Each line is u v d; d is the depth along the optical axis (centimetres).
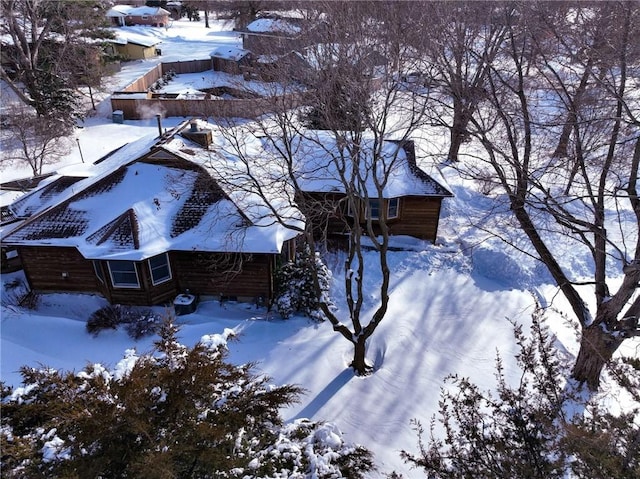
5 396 621
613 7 904
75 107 3173
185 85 4206
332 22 1240
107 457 539
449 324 1420
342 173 1123
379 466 952
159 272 1491
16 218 1694
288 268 1502
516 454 547
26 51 3212
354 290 1588
